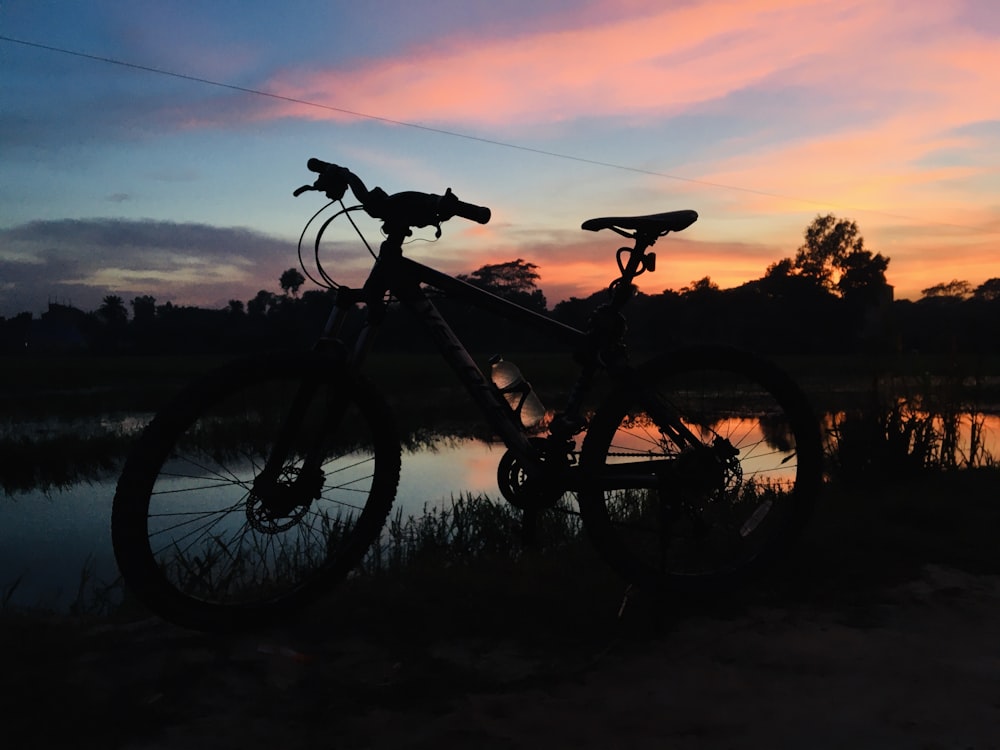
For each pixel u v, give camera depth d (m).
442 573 2.48
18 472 7.44
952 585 2.40
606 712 1.62
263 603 2.06
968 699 1.68
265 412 2.25
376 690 1.70
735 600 2.31
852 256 78.75
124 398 15.81
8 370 26.84
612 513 3.49
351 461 4.96
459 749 1.47
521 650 1.95
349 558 2.25
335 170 2.23
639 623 2.12
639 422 2.55
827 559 2.62
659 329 42.41
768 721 1.58
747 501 2.83
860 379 20.81
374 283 2.21
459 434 10.13
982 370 5.31
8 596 3.01
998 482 3.73
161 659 1.84
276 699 1.66
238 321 70.81
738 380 2.54
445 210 2.20
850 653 1.92
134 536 1.83
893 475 4.18
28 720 1.54
